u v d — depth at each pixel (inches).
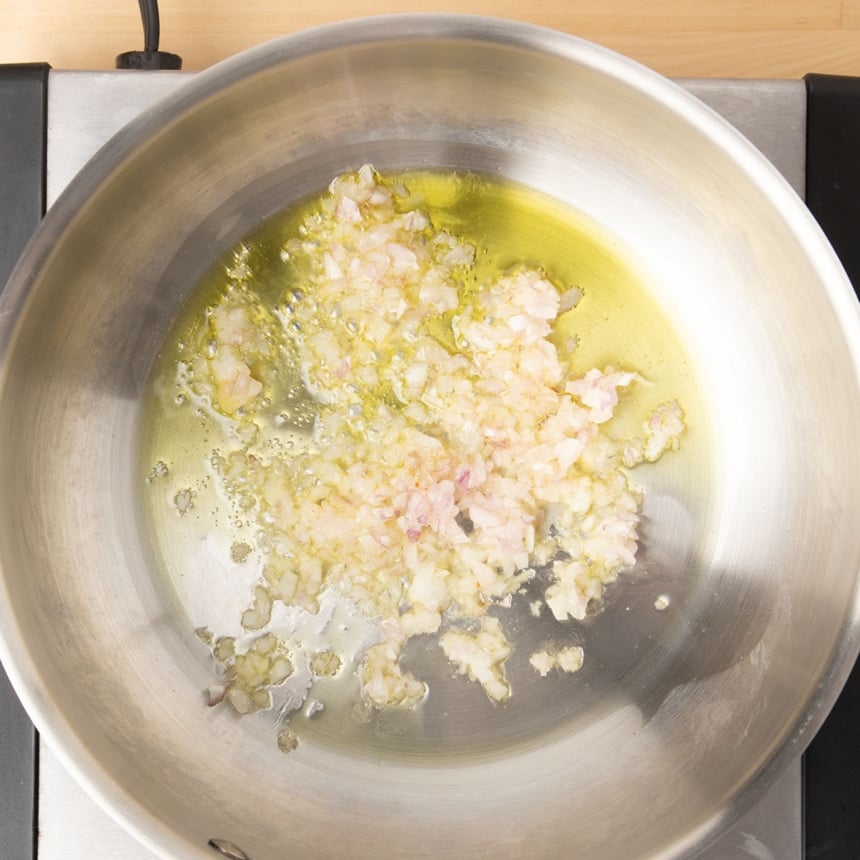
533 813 16.2
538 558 16.6
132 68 15.6
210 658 16.5
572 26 16.4
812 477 15.6
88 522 16.0
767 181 14.3
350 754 16.5
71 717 14.6
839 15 16.5
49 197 15.4
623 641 16.7
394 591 16.5
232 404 16.5
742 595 16.4
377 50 14.3
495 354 16.5
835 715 15.6
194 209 16.0
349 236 16.5
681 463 16.8
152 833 14.1
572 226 16.8
